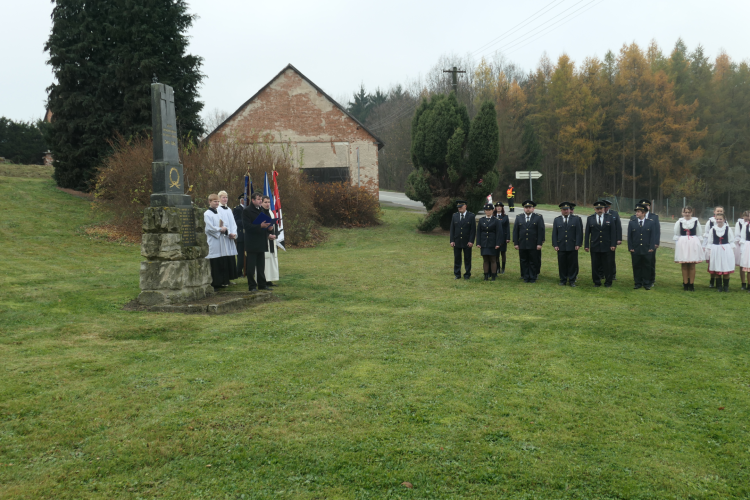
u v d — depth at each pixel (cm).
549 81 5591
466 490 332
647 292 1059
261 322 757
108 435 395
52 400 452
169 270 833
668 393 498
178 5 2531
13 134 3656
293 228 1891
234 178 1855
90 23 2311
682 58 5269
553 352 625
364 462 363
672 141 4688
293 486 333
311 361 577
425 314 830
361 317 803
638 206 1130
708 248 1095
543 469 358
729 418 442
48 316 745
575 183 5222
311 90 2967
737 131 4766
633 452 384
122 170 1831
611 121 5044
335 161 2997
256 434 401
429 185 2192
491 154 2052
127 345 624
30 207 2019
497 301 947
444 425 422
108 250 1586
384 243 1964
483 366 570
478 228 1216
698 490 337
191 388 488
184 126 2531
